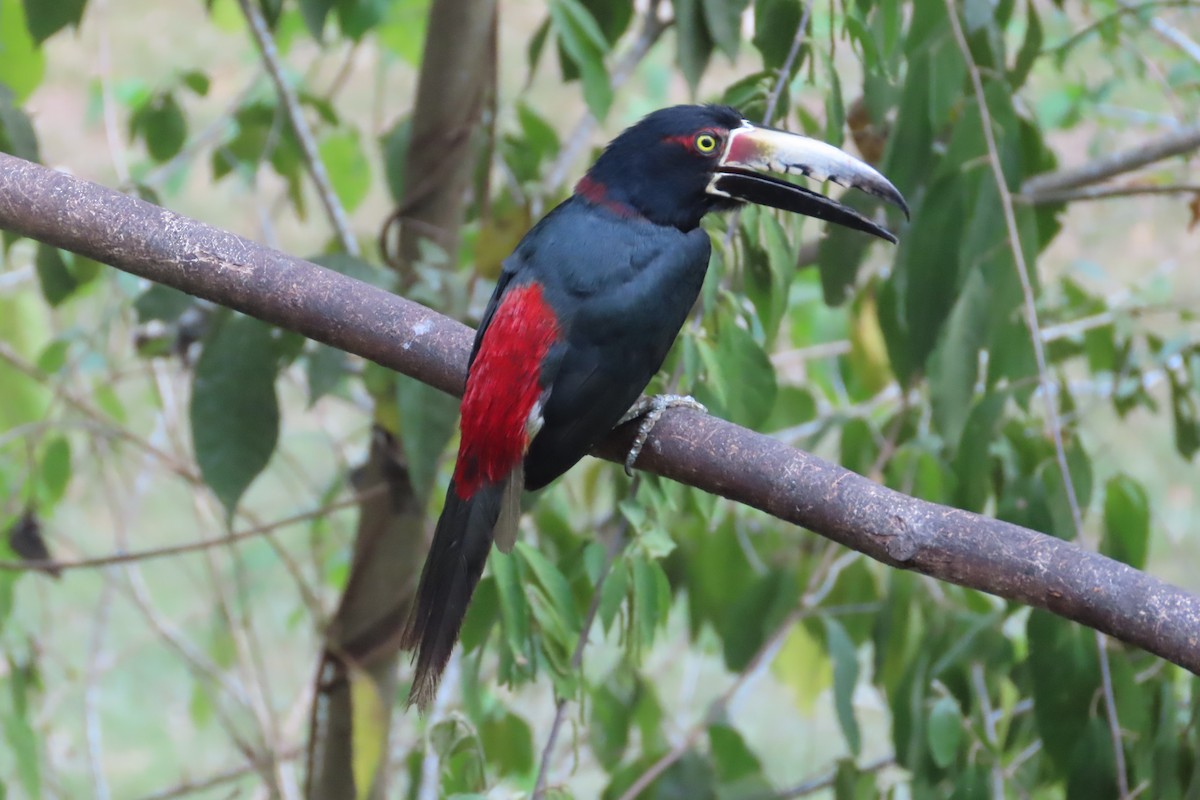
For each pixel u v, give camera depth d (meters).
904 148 7.62
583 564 7.71
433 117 8.84
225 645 11.33
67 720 13.79
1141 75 10.08
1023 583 5.05
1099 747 7.21
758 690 14.48
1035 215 8.62
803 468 5.57
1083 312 9.75
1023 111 8.66
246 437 7.62
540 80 18.36
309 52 17.94
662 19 10.11
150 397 12.12
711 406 7.02
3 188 6.48
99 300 12.27
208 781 10.33
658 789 8.74
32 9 8.05
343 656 8.82
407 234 8.99
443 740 6.88
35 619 13.72
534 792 6.60
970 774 7.69
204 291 6.52
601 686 9.54
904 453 8.70
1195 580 15.44
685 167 6.93
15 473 10.68
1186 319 9.33
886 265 10.60
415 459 7.40
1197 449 9.14
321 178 9.26
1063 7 8.66
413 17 10.88
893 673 8.93
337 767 8.96
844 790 8.38
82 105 17.50
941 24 7.52
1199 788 7.26
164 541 15.05
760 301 7.29
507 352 6.23
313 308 6.47
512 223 9.31
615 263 6.53
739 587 9.57
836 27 7.86
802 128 9.15
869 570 9.44
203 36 17.62
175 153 10.18
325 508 8.70
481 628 7.55
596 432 6.29
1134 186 9.36
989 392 7.68
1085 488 8.05
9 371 10.66
